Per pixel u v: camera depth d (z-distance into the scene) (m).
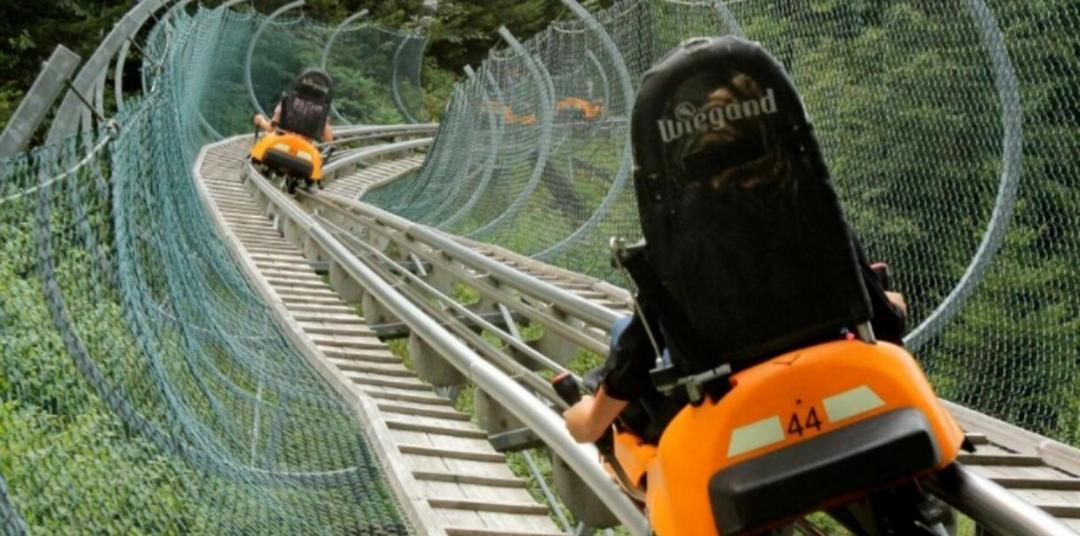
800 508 3.20
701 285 3.32
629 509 4.80
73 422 4.73
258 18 31.33
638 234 11.23
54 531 4.34
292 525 6.04
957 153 7.86
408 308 9.81
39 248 4.23
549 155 14.03
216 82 26.94
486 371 7.53
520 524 6.44
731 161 3.29
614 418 3.84
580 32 12.96
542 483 9.35
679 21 10.57
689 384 3.34
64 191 4.76
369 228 16.39
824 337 3.40
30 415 4.47
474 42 49.09
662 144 3.29
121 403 4.90
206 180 20.23
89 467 4.68
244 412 7.49
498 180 16.39
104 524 4.66
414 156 34.81
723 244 3.30
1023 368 7.38
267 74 32.34
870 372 3.28
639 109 3.29
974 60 7.77
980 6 6.64
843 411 3.25
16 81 26.36
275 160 20.36
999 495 3.44
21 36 26.06
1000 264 7.54
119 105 7.36
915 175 8.13
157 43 12.99
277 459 7.03
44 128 18.41
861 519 3.77
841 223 3.32
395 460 7.03
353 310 11.84
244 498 5.91
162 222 8.10
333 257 13.26
